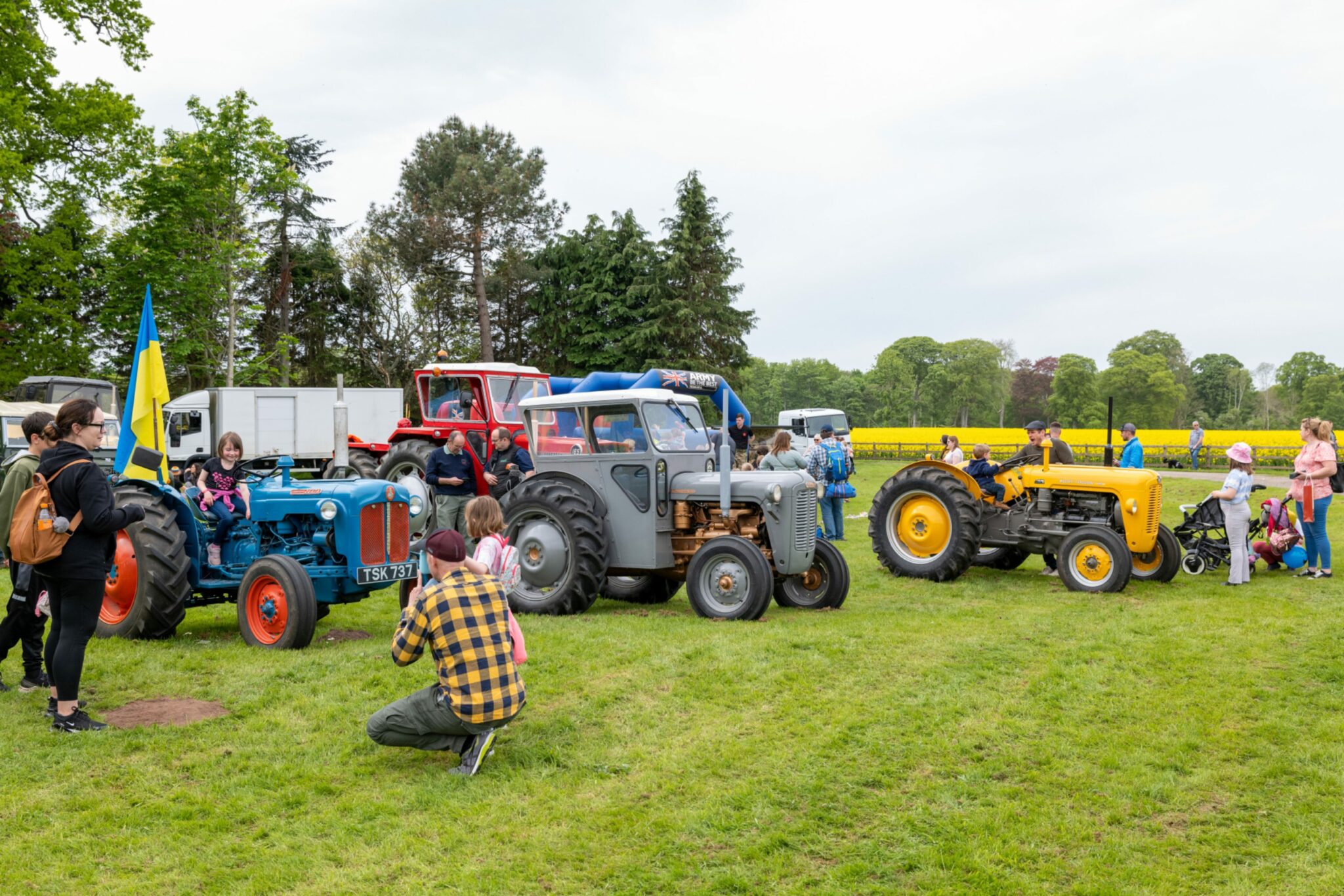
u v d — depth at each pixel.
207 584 6.86
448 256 36.56
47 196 24.55
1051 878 3.50
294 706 5.23
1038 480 9.49
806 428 28.03
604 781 4.34
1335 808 4.05
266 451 19.00
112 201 25.53
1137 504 8.94
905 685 5.65
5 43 21.78
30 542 4.59
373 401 20.31
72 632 4.76
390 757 4.60
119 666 5.94
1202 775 4.38
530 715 5.13
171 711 5.18
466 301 39.62
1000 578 9.76
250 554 7.07
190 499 7.26
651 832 3.82
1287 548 9.63
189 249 27.33
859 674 5.85
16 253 23.84
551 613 7.71
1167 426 80.44
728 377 37.44
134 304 26.14
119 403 20.84
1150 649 6.36
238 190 27.78
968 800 4.14
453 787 4.22
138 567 6.57
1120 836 3.85
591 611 8.02
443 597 4.26
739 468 12.79
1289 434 38.12
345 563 6.84
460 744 4.38
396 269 37.97
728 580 7.38
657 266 37.00
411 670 5.86
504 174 35.41
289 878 3.44
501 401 13.61
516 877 3.45
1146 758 4.55
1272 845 3.76
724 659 6.08
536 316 40.53
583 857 3.61
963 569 9.37
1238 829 3.90
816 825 3.90
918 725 4.98
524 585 7.87
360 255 38.75
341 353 40.78
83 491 4.64
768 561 7.52
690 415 8.28
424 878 3.45
